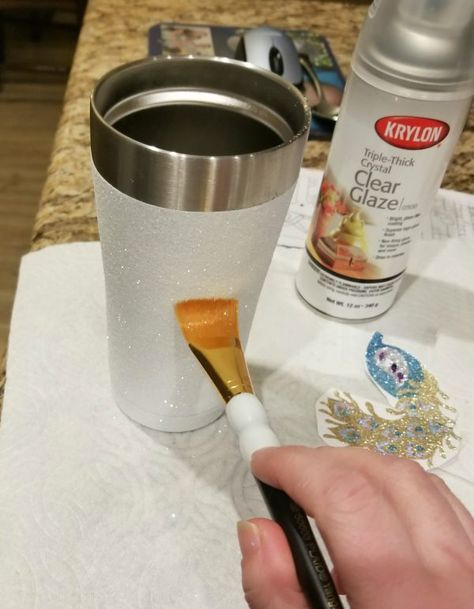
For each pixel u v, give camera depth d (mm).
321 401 437
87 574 339
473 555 257
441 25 350
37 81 1831
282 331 481
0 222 1416
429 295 521
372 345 472
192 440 406
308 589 249
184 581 342
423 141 386
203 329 328
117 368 386
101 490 374
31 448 387
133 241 302
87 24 815
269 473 278
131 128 341
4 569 335
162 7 865
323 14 895
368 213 426
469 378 462
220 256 306
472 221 597
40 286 484
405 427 426
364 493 265
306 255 485
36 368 431
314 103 696
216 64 340
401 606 247
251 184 282
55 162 601
